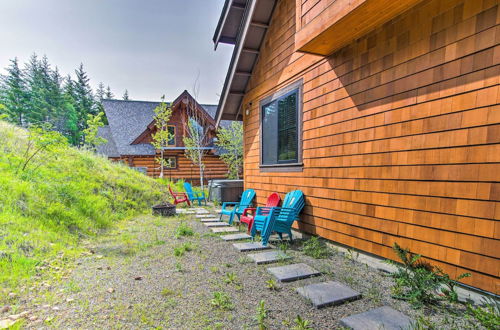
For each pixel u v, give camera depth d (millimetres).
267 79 5648
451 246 2314
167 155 15172
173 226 5289
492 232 2031
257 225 4223
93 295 2383
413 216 2654
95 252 3584
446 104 2357
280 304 2258
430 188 2494
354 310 2166
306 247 3666
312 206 4227
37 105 30094
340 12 2818
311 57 4219
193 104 14398
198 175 15602
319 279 2773
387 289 2535
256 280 2748
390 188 2906
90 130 16469
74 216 4434
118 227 5070
